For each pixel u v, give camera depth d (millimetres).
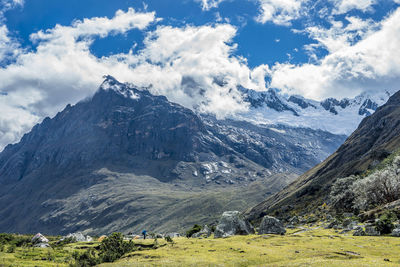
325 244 58656
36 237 89625
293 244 60094
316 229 90938
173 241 70312
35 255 67375
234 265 44781
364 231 71125
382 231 68625
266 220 80312
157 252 55219
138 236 94375
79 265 56281
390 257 46438
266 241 64375
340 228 86812
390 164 151500
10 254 66188
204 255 50750
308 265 40188
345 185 151375
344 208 135375
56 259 63562
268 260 47125
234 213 83125
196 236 97375
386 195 113875
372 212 87938
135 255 55438
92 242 87875
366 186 118375
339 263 40094
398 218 76875
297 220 135000
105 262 55781
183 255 51219
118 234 68938
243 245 58125
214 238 78438
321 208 160625
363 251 51562
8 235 92500
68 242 91188
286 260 46688
